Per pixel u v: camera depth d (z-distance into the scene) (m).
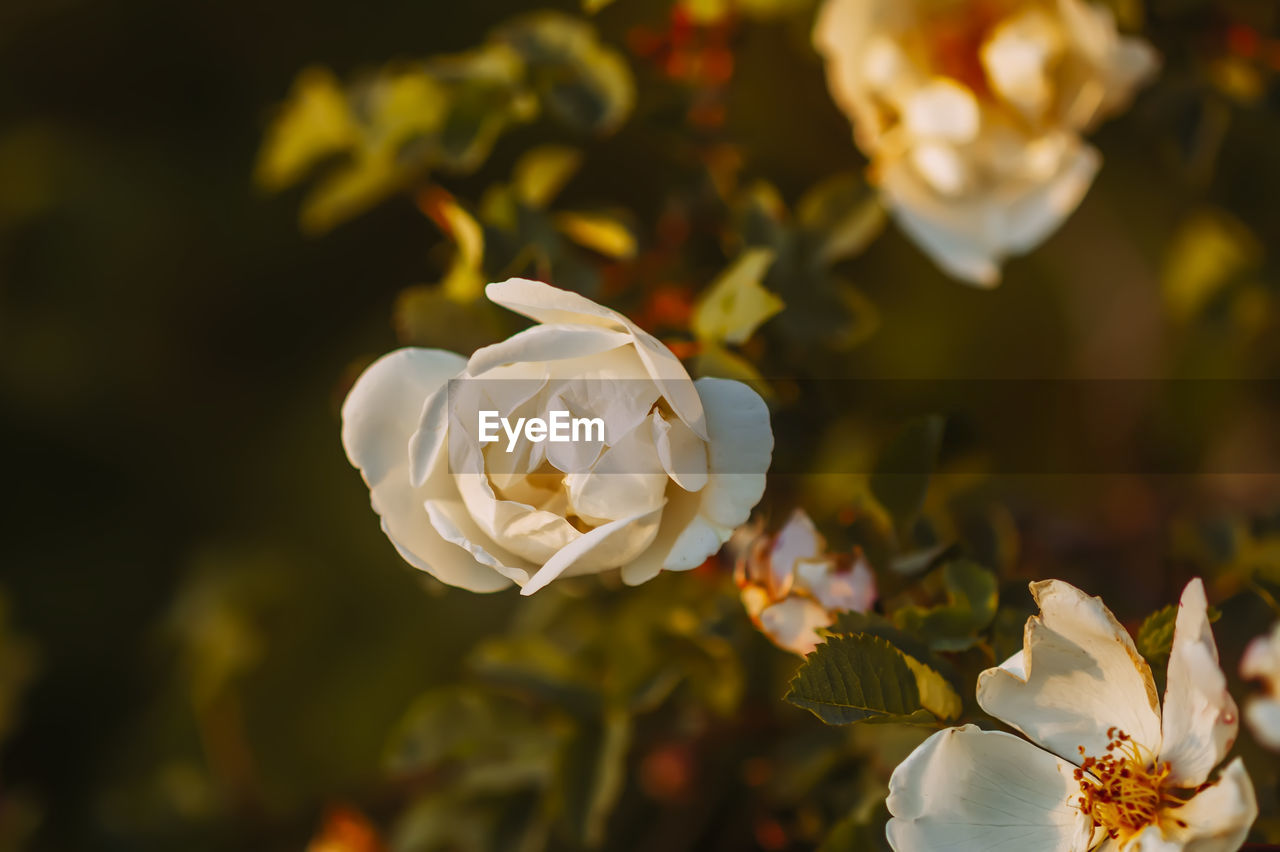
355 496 0.55
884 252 0.48
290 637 0.53
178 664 0.53
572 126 0.38
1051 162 0.36
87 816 0.52
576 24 0.38
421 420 0.28
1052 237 0.48
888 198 0.37
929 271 0.48
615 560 0.28
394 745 0.38
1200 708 0.27
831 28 0.36
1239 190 0.41
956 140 0.36
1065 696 0.28
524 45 0.38
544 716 0.36
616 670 0.36
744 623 0.36
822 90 0.42
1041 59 0.35
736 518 0.28
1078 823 0.28
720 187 0.40
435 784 0.43
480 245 0.35
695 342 0.33
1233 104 0.39
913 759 0.28
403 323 0.35
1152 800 0.27
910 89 0.36
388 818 0.47
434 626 0.52
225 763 0.49
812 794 0.35
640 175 0.48
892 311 0.47
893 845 0.28
